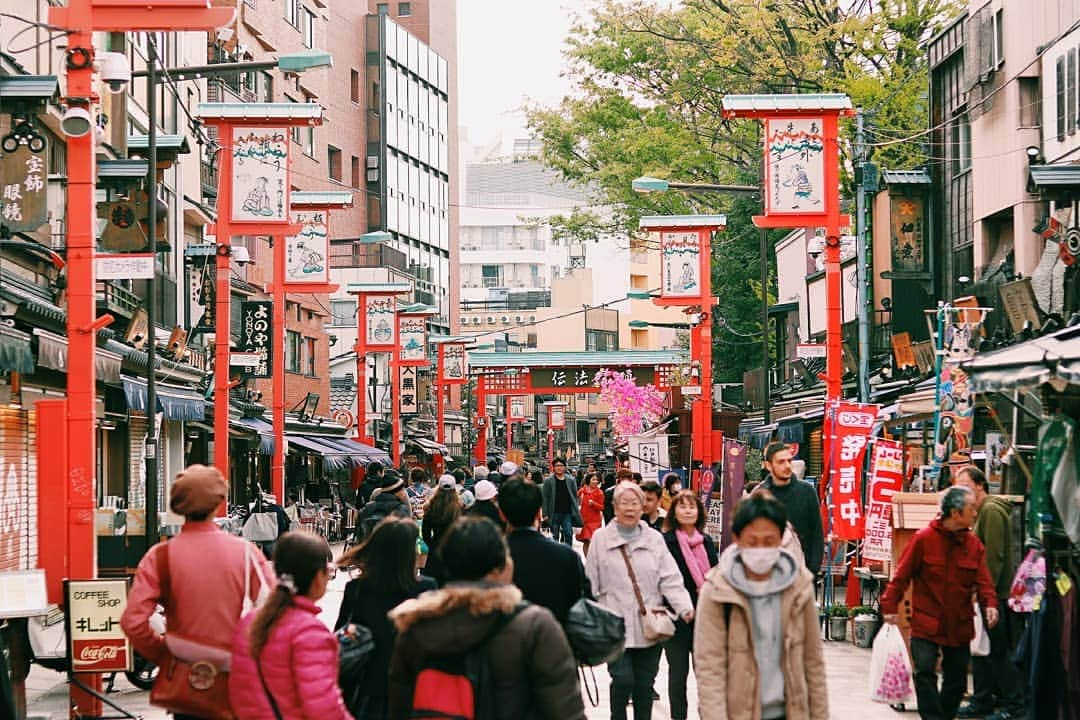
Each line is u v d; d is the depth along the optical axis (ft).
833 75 138.10
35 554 71.56
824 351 83.56
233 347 133.18
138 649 26.86
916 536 38.96
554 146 182.39
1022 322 77.51
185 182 124.98
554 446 382.42
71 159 47.21
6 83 54.19
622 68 169.58
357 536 54.90
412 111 305.32
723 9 150.71
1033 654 35.04
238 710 23.04
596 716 45.68
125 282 92.22
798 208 75.61
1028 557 40.45
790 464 45.62
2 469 65.87
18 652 41.50
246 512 97.04
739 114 75.72
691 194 183.21
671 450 168.45
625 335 375.25
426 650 20.29
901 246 108.99
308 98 209.36
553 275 444.55
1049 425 33.83
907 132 130.62
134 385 82.69
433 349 276.00
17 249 67.51
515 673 20.21
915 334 111.14
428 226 316.19
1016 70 92.99
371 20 284.61
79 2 47.06
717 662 25.14
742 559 25.32
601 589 37.09
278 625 22.97
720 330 187.93
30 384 70.95
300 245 107.76
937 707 38.32
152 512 64.59
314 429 172.14
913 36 134.41
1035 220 91.25
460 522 21.25
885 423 82.89
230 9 46.65
